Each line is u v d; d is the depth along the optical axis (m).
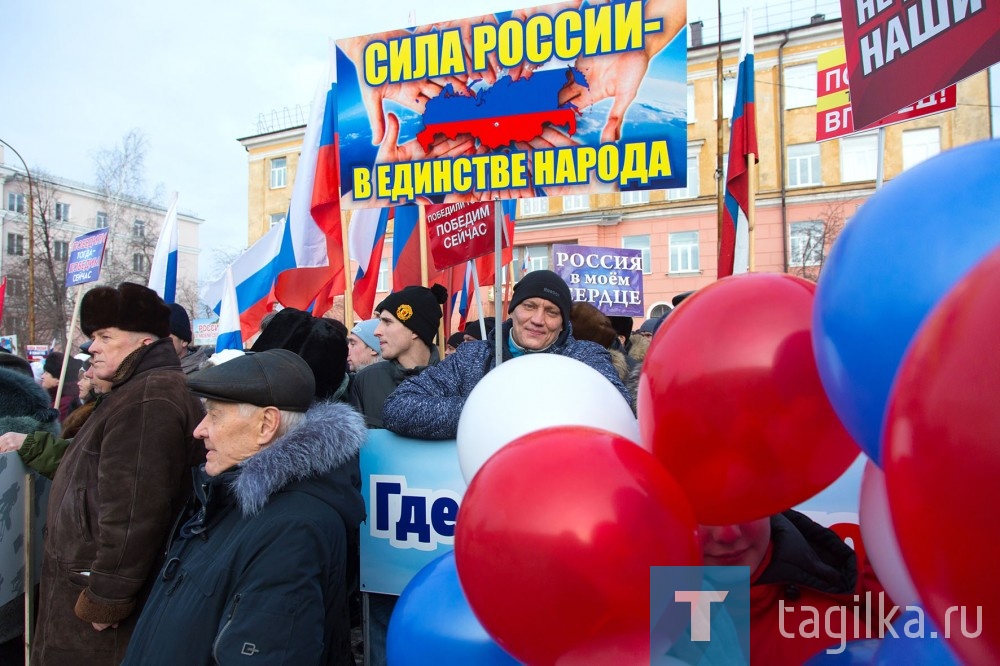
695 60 22.16
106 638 2.03
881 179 2.49
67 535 2.11
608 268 7.06
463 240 4.14
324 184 4.55
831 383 0.87
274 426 1.76
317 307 5.18
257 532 1.58
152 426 2.06
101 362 2.22
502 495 0.94
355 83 2.60
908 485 0.61
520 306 2.38
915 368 0.62
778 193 21.36
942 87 1.69
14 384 2.88
